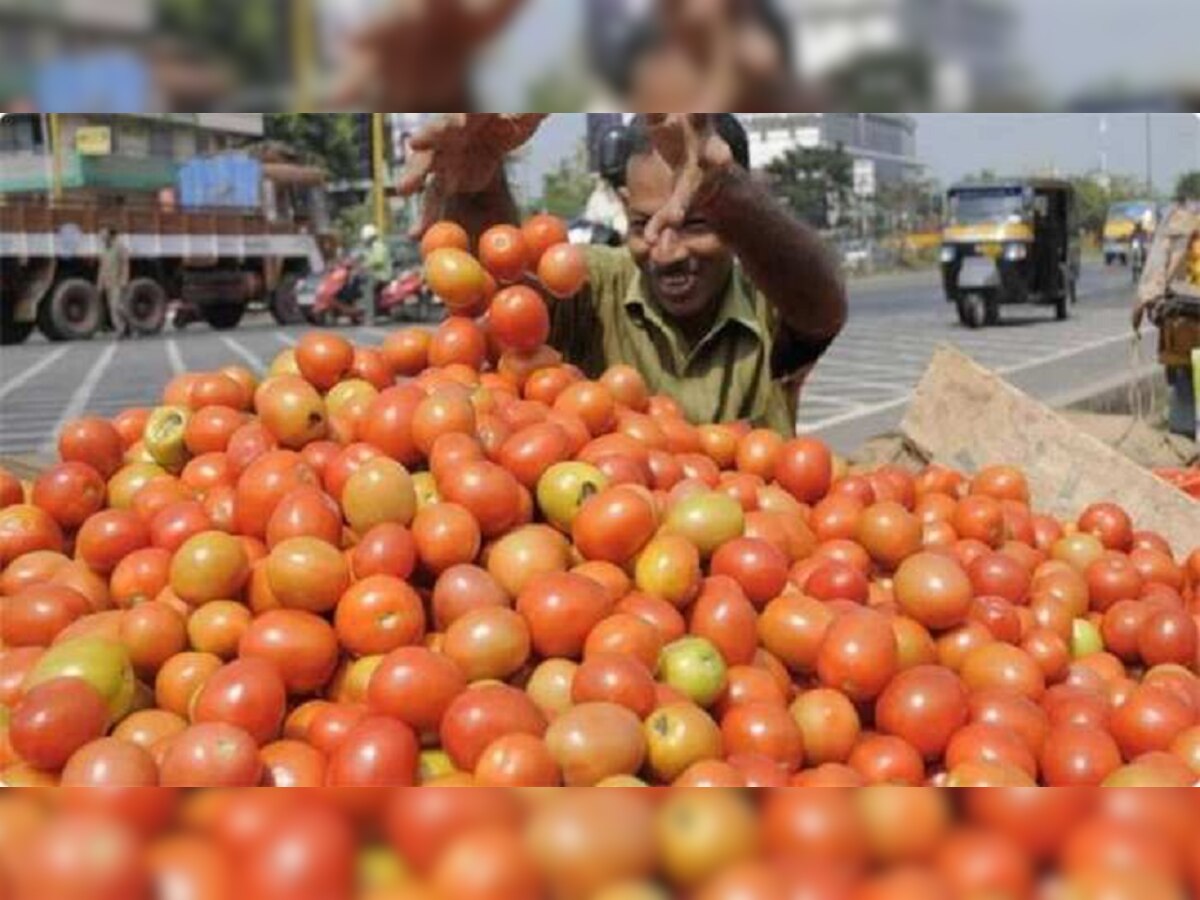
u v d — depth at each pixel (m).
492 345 2.85
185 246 21.86
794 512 2.57
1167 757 1.69
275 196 23.16
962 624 2.13
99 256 20.75
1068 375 14.89
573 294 3.21
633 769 1.60
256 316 25.47
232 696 1.67
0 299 19.81
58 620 2.00
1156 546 2.89
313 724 1.72
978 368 3.68
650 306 3.55
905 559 2.32
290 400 2.34
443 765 1.64
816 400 13.55
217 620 1.90
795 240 3.24
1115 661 2.33
